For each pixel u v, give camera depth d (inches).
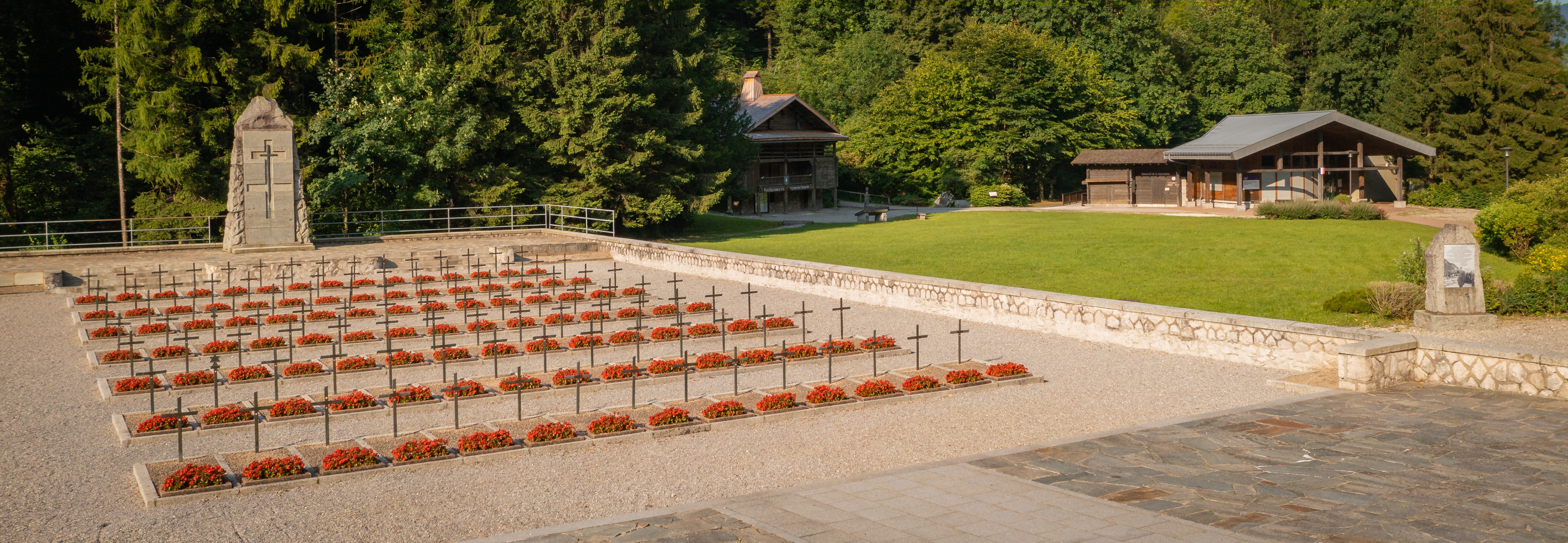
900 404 545.0
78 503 386.9
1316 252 1211.9
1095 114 2883.9
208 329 783.1
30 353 699.4
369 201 1512.1
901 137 2842.0
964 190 2760.8
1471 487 361.1
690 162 1700.3
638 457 443.2
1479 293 723.4
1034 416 511.5
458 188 1579.7
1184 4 3919.8
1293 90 3358.8
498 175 1573.6
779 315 864.3
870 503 359.3
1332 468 390.6
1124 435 450.9
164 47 1380.4
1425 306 756.0
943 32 3489.2
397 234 1401.3
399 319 840.3
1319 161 1990.7
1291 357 621.0
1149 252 1252.5
